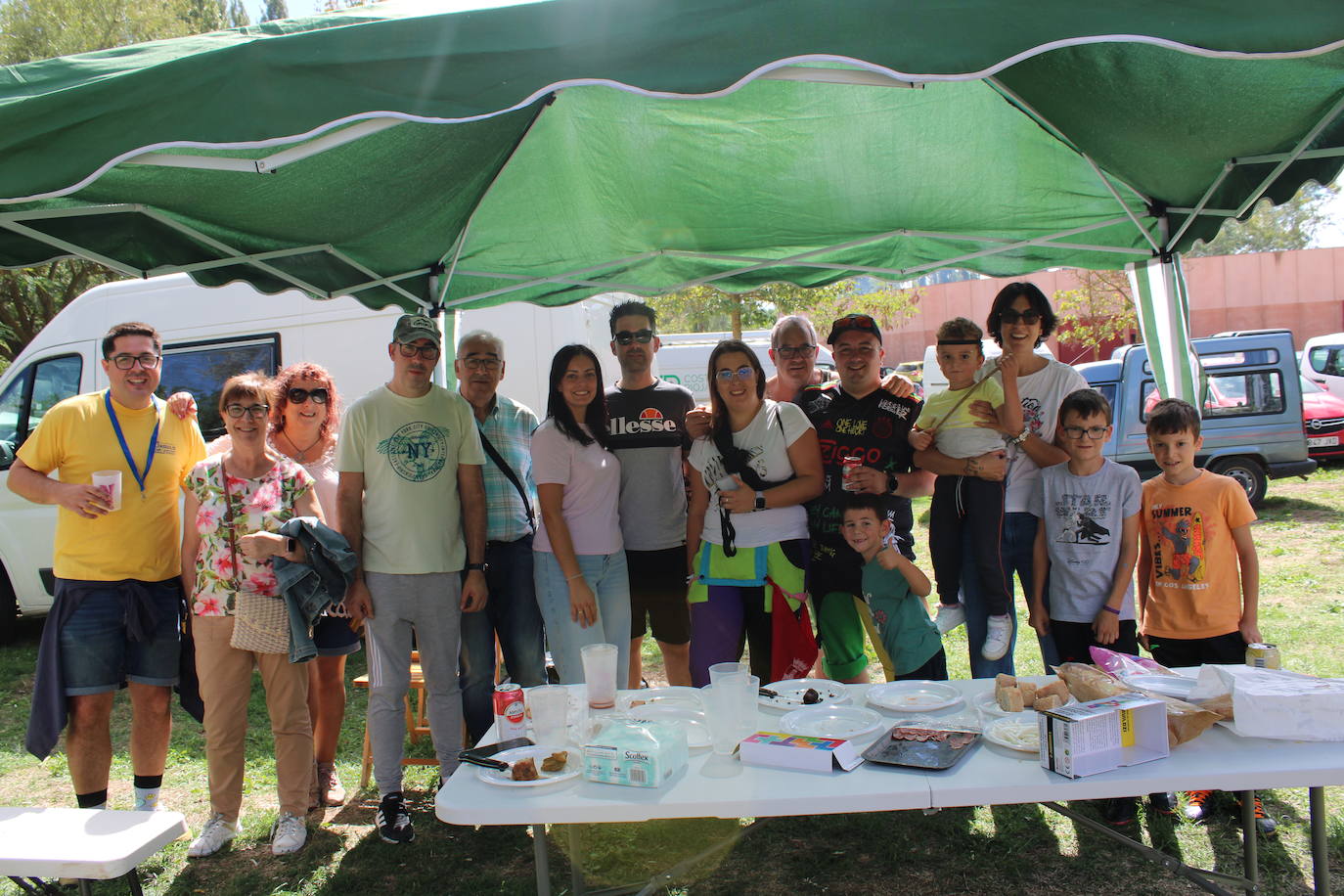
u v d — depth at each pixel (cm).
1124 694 215
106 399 346
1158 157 370
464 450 354
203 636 335
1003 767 202
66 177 214
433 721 345
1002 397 356
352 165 331
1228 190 390
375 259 443
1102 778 192
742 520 353
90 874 221
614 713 250
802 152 399
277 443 395
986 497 349
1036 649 556
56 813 250
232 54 217
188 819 380
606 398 400
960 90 354
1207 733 219
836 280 545
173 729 509
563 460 363
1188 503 325
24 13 1609
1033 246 481
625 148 396
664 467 396
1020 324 352
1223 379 933
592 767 206
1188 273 2570
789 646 348
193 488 337
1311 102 304
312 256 417
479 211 434
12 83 228
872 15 211
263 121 215
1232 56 200
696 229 479
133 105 216
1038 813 345
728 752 221
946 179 426
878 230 486
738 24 214
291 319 693
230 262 375
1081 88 327
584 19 219
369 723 344
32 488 325
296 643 325
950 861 315
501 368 395
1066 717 195
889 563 324
